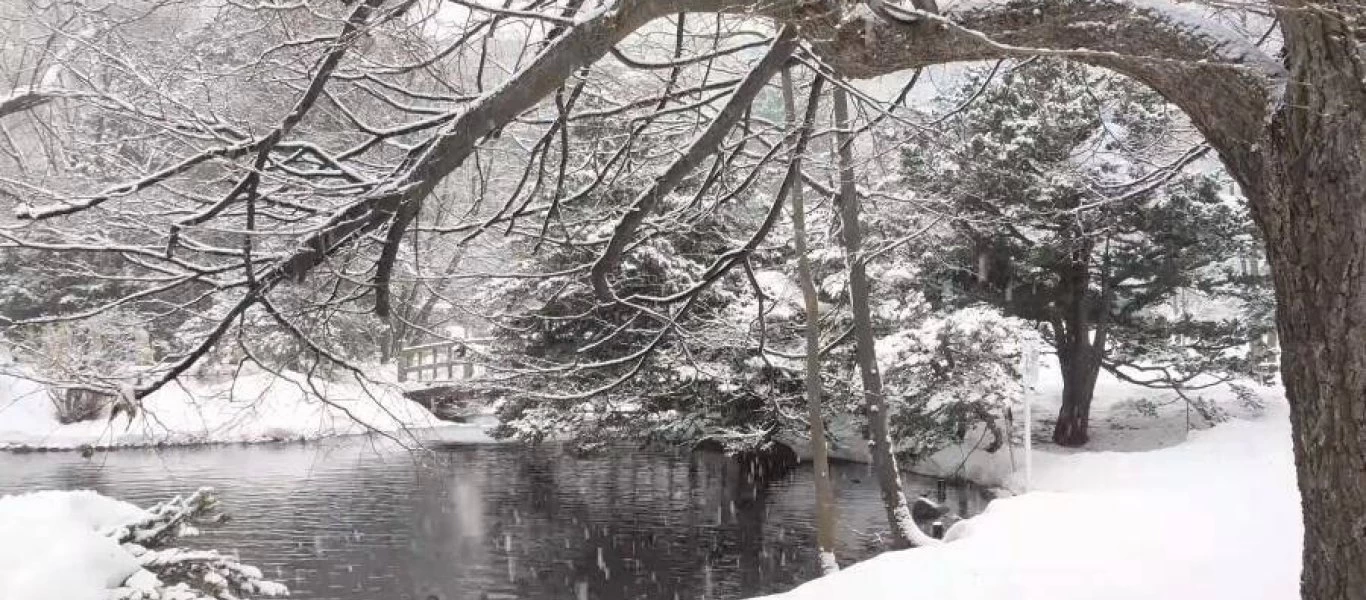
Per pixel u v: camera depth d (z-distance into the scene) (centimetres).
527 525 1664
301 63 650
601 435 2230
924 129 837
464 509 1808
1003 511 1158
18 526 563
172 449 2472
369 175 627
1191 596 721
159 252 593
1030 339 1923
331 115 749
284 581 1275
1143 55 414
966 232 1919
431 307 1827
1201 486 1306
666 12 479
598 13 492
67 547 555
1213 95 409
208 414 2258
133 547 612
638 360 1030
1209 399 2478
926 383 1983
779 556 1450
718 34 538
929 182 1474
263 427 2527
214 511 678
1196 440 1902
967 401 1948
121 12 759
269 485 2027
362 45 670
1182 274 2222
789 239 1884
